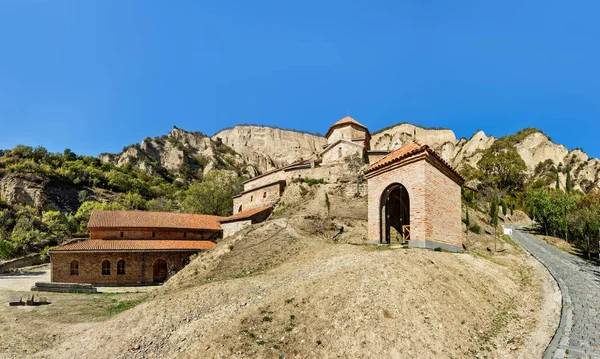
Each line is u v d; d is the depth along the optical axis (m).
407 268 13.82
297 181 46.75
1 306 21.41
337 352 9.73
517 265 22.22
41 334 15.48
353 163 44.47
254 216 40.94
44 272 44.44
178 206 85.75
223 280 19.67
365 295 11.80
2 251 49.69
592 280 19.45
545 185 87.81
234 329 11.64
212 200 65.31
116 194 91.94
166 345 12.17
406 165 19.89
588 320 12.57
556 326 12.03
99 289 32.59
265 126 170.62
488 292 14.84
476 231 36.50
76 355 12.66
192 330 12.86
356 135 54.31
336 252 19.67
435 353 9.46
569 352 9.83
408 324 10.43
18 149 101.88
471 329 11.16
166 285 25.00
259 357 10.03
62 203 80.38
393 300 11.42
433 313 11.16
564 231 42.09
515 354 9.89
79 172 92.56
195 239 44.06
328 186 43.06
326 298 12.43
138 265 36.50
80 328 16.30
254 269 22.20
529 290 17.08
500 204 62.75
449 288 13.27
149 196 99.94
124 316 15.48
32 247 55.03
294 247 24.42
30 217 64.50
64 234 60.00
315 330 10.86
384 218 21.78
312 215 33.62
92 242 37.47
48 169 88.00
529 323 12.41
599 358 9.41
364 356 9.40
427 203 18.59
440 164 20.05
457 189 22.27
